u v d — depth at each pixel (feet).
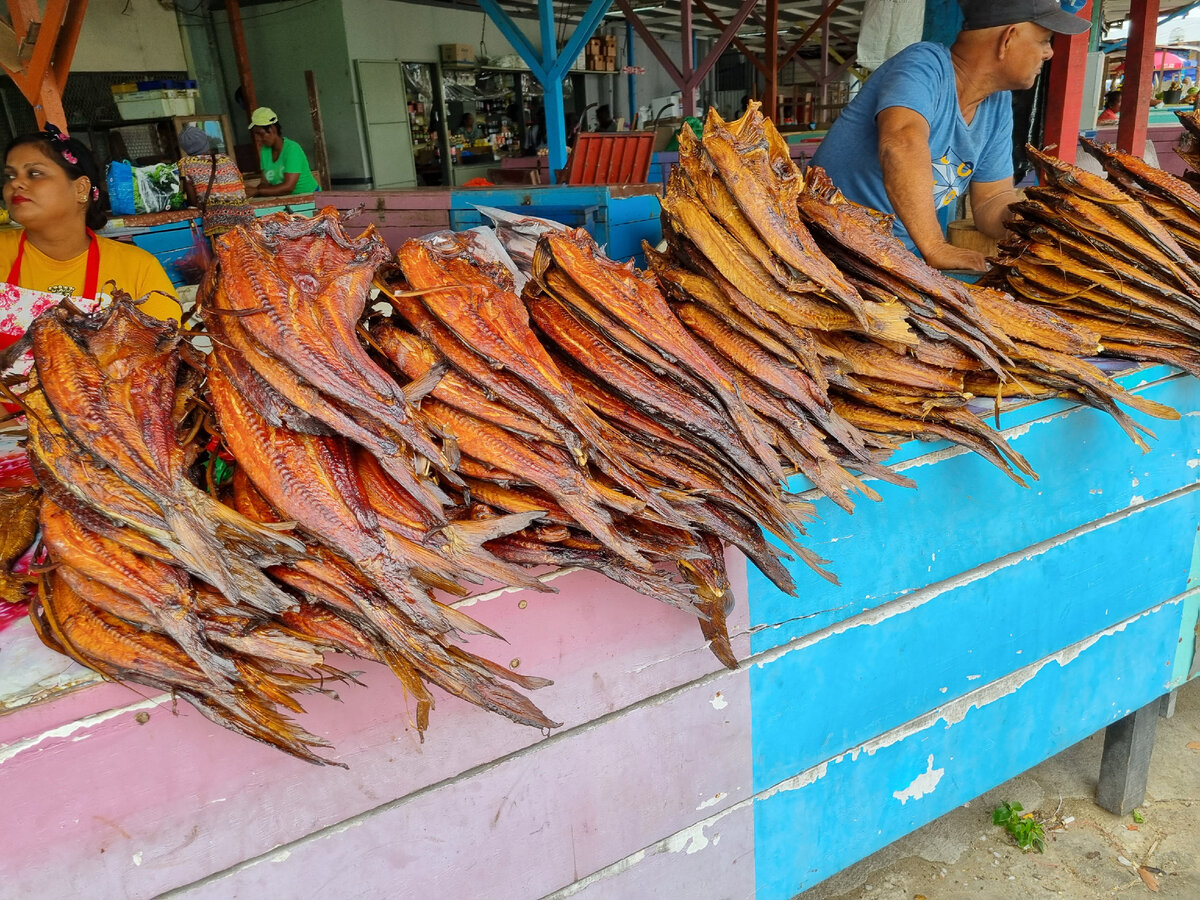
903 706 6.59
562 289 4.49
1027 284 7.14
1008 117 9.29
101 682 3.57
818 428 5.18
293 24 40.50
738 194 4.70
